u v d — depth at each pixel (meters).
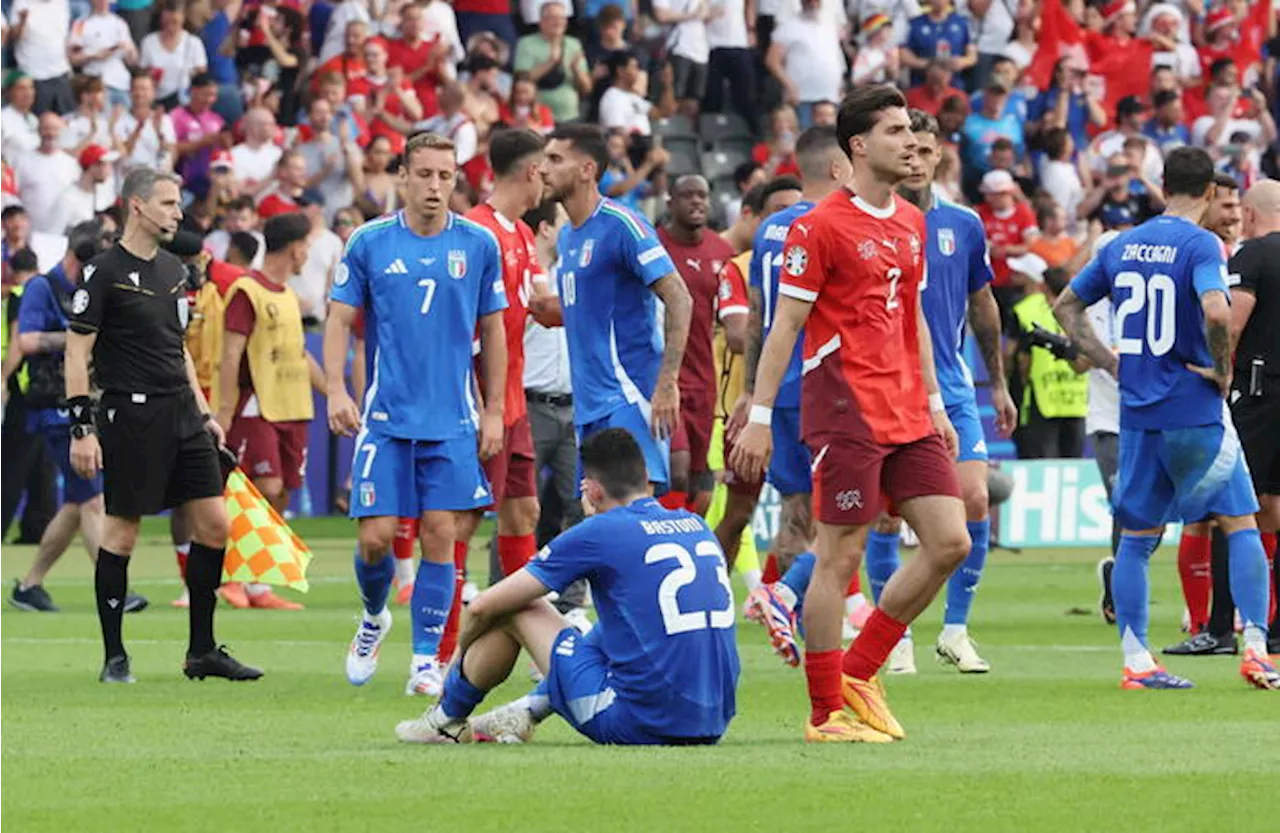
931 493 24.39
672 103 78.31
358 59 70.94
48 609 45.44
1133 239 31.69
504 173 34.16
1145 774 21.80
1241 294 34.72
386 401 30.44
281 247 46.53
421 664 30.62
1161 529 31.75
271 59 73.00
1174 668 34.41
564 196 31.67
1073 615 44.88
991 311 34.06
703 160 78.62
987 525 33.66
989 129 78.94
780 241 34.19
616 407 31.80
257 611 45.75
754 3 81.50
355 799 20.16
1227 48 87.56
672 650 23.31
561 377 39.53
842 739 24.31
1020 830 18.62
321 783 21.16
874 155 24.31
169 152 68.56
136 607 45.19
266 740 25.03
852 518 24.20
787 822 18.92
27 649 37.56
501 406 31.20
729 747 23.61
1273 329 35.00
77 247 43.84
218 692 31.03
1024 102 80.88
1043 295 59.31
